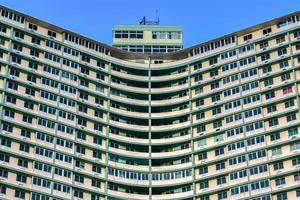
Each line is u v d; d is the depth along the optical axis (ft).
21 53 365.61
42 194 332.19
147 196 365.20
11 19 373.81
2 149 330.95
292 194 328.90
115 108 391.04
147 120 394.73
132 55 417.90
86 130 367.66
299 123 346.33
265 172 341.62
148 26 483.51
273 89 365.81
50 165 343.05
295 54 369.71
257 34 390.42
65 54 383.86
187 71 403.34
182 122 388.78
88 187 351.67
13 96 350.64
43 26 385.50
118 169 368.07
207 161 363.15
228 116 370.94
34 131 347.97
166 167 373.81
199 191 356.59
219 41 399.85
